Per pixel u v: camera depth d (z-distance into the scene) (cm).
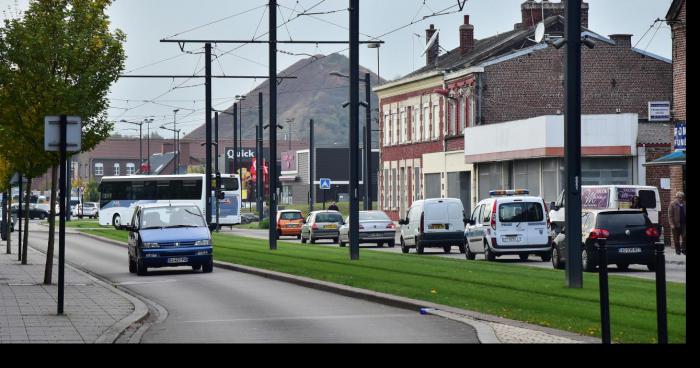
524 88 12038
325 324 3250
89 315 3497
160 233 6084
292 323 3300
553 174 10456
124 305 3866
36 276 5509
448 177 13150
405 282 4728
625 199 8250
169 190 15300
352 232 6775
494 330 2897
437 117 13475
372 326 3166
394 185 15062
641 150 9962
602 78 11688
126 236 11950
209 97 11544
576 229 4284
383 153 15438
